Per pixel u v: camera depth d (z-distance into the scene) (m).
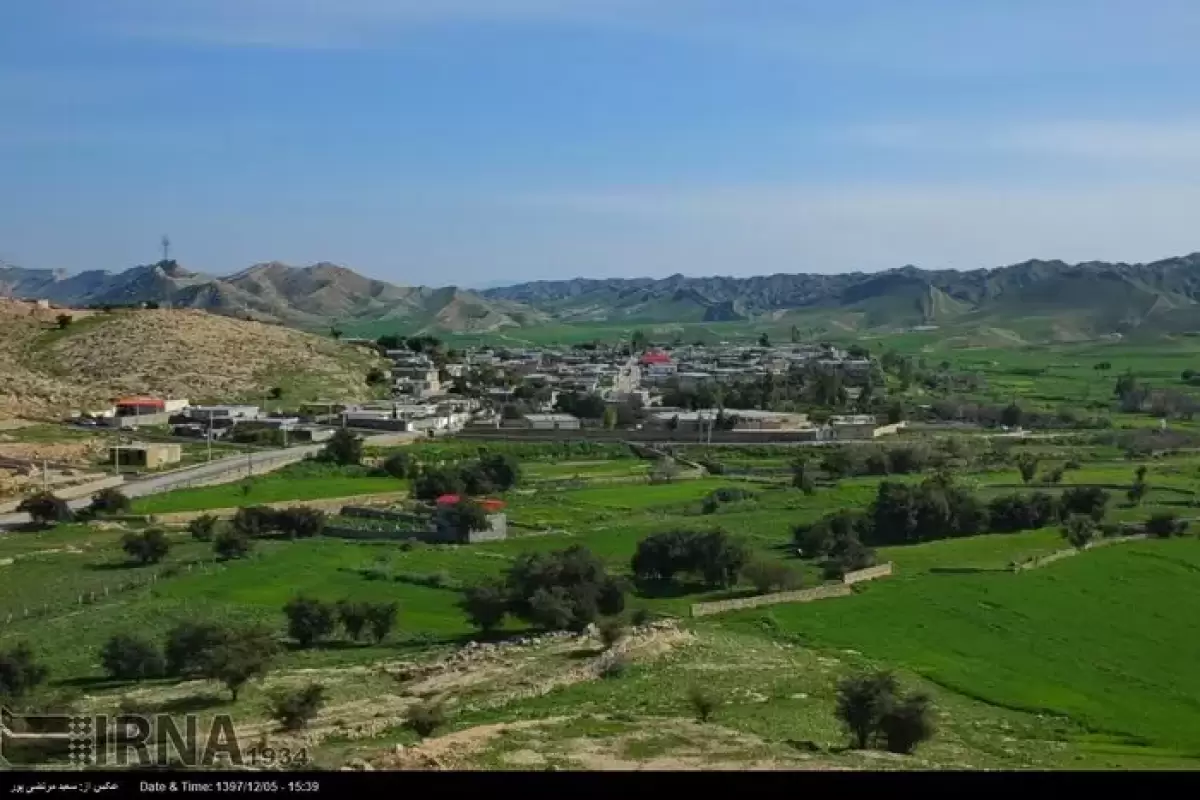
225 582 124.44
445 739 60.69
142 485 180.25
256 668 81.62
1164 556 138.25
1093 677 98.75
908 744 67.19
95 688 84.25
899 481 186.75
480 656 91.75
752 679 85.25
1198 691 95.69
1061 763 68.12
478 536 149.62
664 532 134.12
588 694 78.69
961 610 116.69
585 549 118.00
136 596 117.62
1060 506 161.88
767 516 166.25
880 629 110.81
